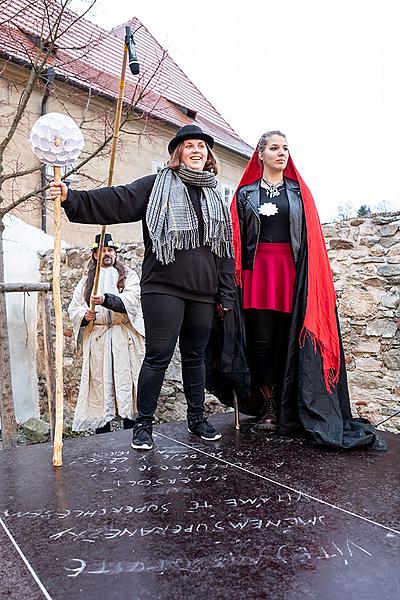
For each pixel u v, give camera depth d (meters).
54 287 2.48
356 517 1.93
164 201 2.58
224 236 2.73
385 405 4.46
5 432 4.28
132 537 1.77
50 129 2.38
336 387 3.04
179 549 1.69
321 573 1.55
